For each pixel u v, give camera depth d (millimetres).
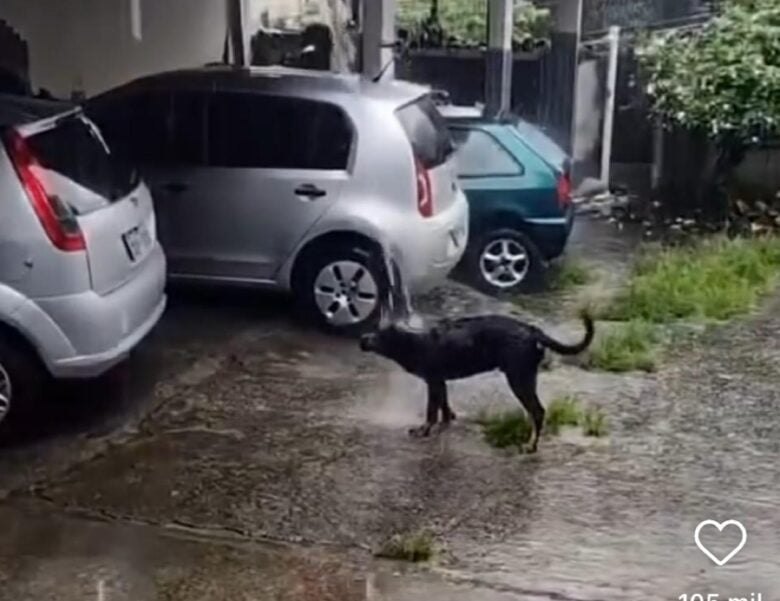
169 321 7895
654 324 8125
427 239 7652
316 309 7750
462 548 5043
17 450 5918
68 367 5793
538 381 6961
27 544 5043
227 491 5531
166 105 7789
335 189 7609
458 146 8922
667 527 5262
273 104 7684
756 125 11125
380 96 7754
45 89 10031
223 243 7766
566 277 9164
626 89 12828
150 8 11531
